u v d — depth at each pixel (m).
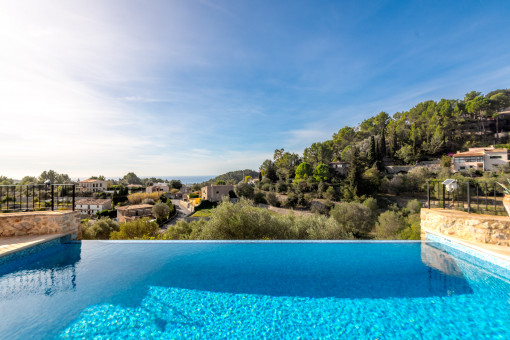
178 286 3.58
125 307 3.00
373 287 3.53
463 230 4.70
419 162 50.62
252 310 2.96
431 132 53.81
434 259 4.61
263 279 3.83
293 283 3.69
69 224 5.60
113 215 45.81
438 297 3.21
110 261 4.57
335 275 3.95
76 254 4.91
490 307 2.94
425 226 5.70
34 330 2.51
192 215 40.22
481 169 37.97
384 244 5.56
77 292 3.35
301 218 15.16
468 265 4.28
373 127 72.06
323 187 41.78
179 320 2.73
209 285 3.62
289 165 66.44
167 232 16.84
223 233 10.64
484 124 55.69
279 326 2.63
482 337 2.38
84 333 2.47
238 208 11.45
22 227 5.06
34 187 5.91
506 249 4.03
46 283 3.62
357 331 2.52
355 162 40.44
